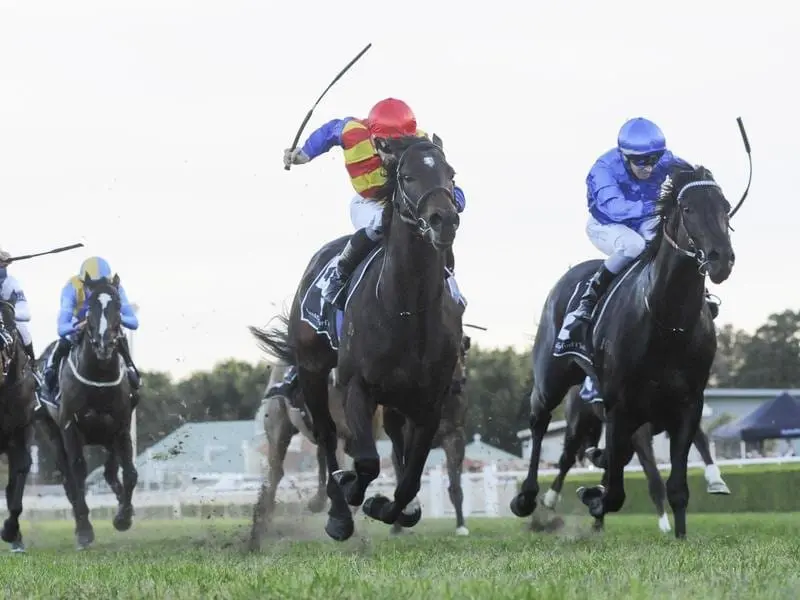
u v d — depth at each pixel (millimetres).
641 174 12047
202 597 6645
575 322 12320
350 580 7109
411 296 9680
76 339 16797
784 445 59781
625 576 7328
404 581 6863
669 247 10867
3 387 15133
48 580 8578
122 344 17344
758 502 30062
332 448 11641
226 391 92312
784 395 37062
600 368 11836
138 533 22078
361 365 10062
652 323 11117
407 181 9398
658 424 11906
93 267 17094
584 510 32562
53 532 24422
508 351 81062
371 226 10352
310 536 16094
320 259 11805
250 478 38500
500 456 72812
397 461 11992
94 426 16891
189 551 13227
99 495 37812
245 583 6984
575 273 13727
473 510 29406
